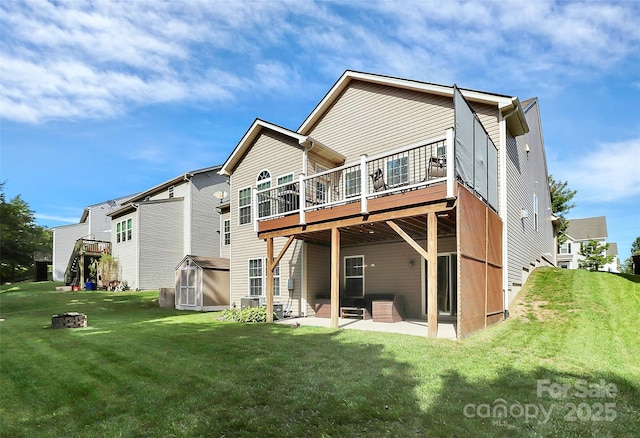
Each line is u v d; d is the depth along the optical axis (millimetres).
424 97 11219
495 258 9172
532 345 6613
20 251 33125
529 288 11477
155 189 24375
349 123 12812
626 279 11500
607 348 6402
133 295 19078
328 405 4270
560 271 13648
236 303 14344
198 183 22672
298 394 4574
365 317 10727
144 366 5852
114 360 6254
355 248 12469
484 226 8414
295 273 12289
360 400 4363
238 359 6133
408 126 11461
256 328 9344
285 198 12555
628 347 6469
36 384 5160
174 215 22438
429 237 7328
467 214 7316
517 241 11445
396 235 10664
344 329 8664
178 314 13375
